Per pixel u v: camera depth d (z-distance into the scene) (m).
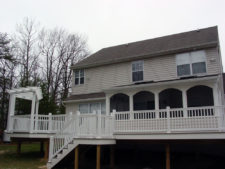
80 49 41.06
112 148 12.27
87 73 20.61
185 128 10.77
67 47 39.47
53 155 10.94
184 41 17.42
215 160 12.59
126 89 14.21
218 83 12.23
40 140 14.86
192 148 13.30
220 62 16.77
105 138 11.35
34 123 13.77
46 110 22.17
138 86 13.59
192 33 18.97
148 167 11.90
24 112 21.12
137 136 11.70
